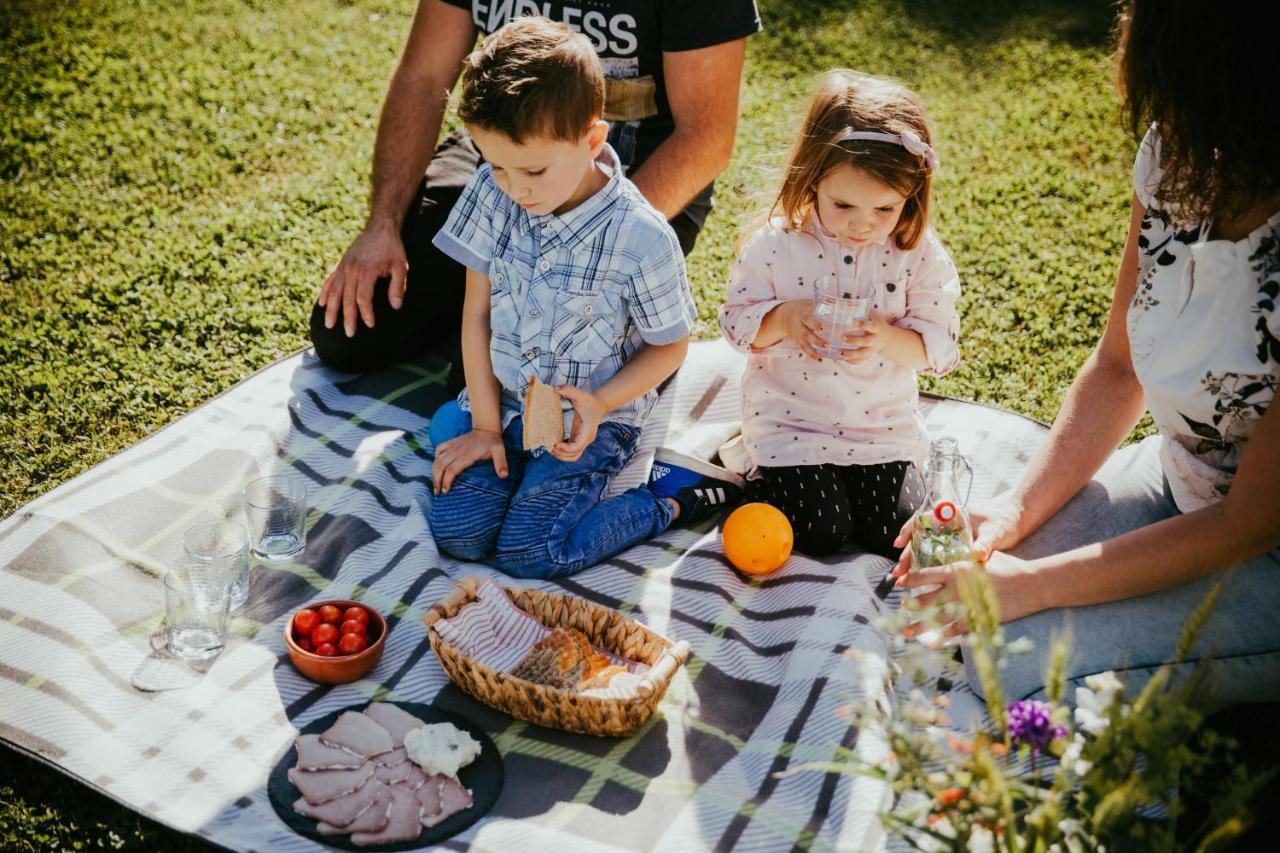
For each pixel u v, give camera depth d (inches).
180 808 89.8
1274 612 95.4
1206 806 92.7
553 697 95.3
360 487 127.6
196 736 96.4
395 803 88.7
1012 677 97.3
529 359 121.0
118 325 159.8
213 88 224.2
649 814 90.9
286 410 139.4
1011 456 136.5
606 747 97.1
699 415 143.6
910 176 113.4
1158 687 64.3
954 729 97.1
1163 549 95.2
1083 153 218.2
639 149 149.1
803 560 119.5
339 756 92.6
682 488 127.4
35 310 160.6
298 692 101.7
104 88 219.9
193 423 135.8
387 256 142.4
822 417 127.5
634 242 117.1
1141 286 102.0
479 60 108.3
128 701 99.3
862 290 123.7
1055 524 110.1
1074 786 74.0
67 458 136.3
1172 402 99.7
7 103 211.6
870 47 256.8
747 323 124.6
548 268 118.5
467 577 114.3
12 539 114.0
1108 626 97.3
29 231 178.1
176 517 121.3
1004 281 179.2
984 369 160.2
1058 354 162.7
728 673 106.5
